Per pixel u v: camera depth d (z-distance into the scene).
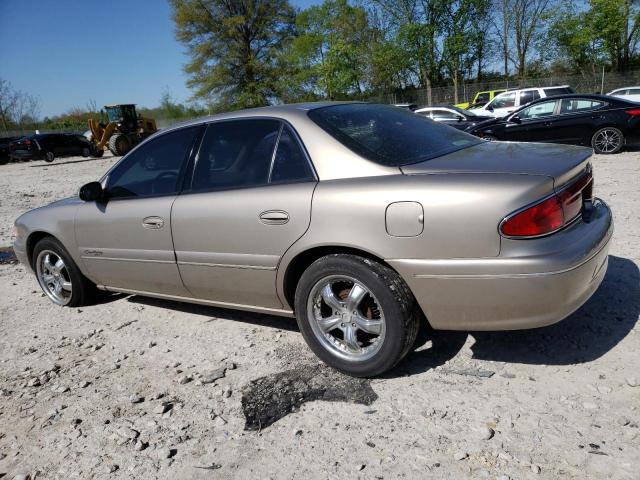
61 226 4.48
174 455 2.61
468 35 41.59
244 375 3.31
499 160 2.90
